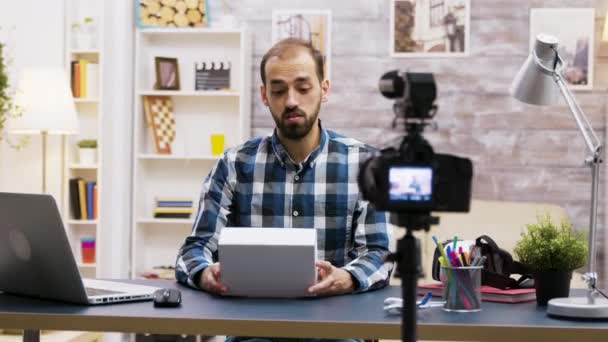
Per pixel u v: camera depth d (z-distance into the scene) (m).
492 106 4.87
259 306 1.84
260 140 2.37
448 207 1.28
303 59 2.15
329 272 2.00
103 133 4.93
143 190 5.18
